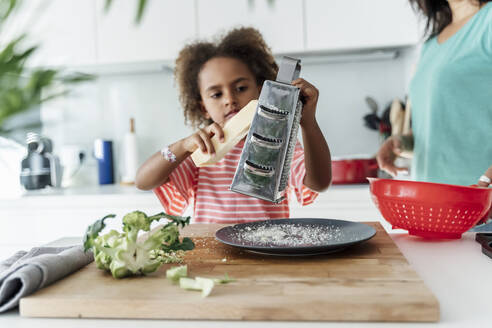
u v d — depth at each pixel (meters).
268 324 0.50
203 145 0.81
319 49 1.97
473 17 1.25
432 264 0.71
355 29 1.94
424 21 1.88
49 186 2.22
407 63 2.16
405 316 0.49
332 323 0.50
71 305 0.54
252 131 0.69
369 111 2.29
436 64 1.33
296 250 0.69
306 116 0.91
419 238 0.90
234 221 1.22
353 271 0.63
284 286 0.57
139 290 0.57
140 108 2.43
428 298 0.50
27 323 0.53
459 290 0.58
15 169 2.17
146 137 2.44
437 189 0.82
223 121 1.27
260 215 1.22
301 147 1.23
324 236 0.82
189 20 2.00
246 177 0.69
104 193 1.98
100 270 0.67
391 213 0.90
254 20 1.97
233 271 0.65
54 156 2.24
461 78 1.25
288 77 0.71
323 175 1.07
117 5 2.03
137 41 2.03
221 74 1.25
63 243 0.97
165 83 2.40
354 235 0.82
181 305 0.52
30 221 1.98
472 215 0.83
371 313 0.50
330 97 2.30
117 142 2.45
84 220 1.96
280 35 1.97
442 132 1.30
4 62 0.31
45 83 0.32
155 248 0.64
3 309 0.55
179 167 1.21
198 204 1.26
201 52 1.35
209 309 0.52
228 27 1.98
